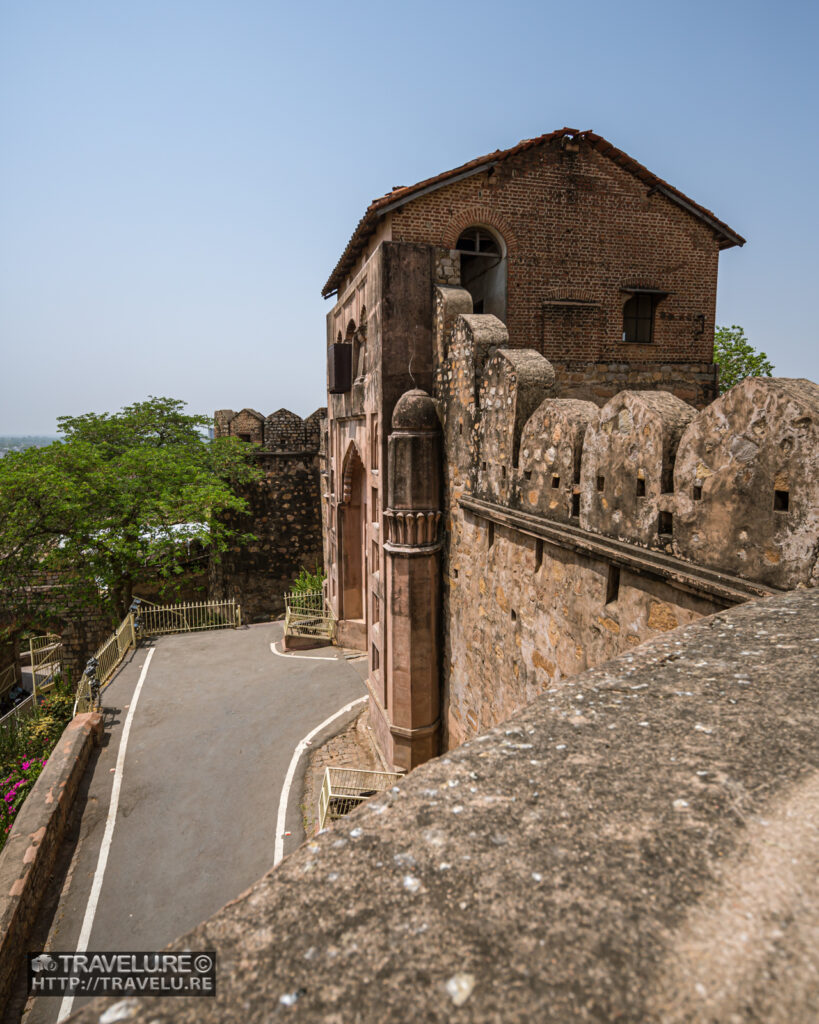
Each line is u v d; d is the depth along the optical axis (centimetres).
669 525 448
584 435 559
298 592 2420
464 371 866
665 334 1328
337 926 113
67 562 2106
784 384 357
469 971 101
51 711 1505
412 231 1140
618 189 1260
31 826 908
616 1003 94
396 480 973
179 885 891
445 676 1005
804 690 193
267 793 1110
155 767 1201
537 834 133
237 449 2634
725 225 1309
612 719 185
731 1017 90
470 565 865
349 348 1486
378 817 144
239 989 101
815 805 137
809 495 328
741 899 113
